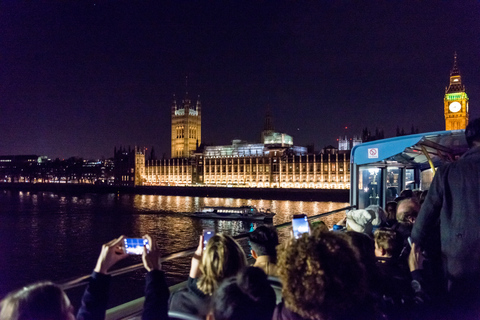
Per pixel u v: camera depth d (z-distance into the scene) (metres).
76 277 4.12
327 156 155.62
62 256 55.41
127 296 35.72
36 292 2.77
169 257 5.34
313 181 157.88
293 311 3.03
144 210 113.00
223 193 160.62
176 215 99.06
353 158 13.75
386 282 4.33
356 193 13.92
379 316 3.86
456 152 12.16
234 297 3.15
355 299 2.85
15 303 2.67
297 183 162.88
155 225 82.38
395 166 16.14
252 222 85.31
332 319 2.79
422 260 4.25
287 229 65.38
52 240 67.12
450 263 3.82
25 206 127.62
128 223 85.62
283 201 137.88
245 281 3.24
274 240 5.19
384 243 5.34
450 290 3.80
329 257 2.88
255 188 152.12
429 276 4.20
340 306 2.77
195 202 139.75
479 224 3.66
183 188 174.50
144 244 3.97
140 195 183.62
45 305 2.69
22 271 47.50
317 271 2.82
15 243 64.69
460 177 3.85
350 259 2.98
